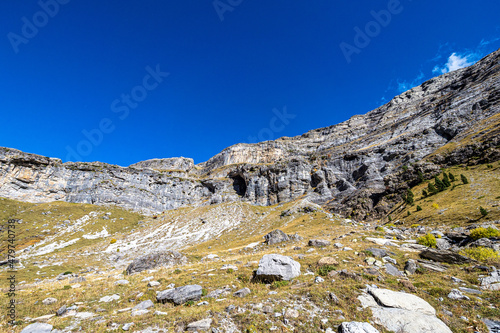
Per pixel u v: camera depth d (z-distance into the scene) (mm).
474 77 135750
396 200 83250
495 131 77000
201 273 22312
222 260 31047
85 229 103188
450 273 17422
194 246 77250
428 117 131500
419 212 59188
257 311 12391
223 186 168625
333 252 25188
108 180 150375
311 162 158375
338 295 13914
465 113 108625
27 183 131625
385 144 131125
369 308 12539
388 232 36844
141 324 12055
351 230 43031
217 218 113062
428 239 26953
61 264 60000
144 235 97562
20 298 18016
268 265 19078
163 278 21547
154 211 148500
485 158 69938
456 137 97938
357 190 110000
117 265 55562
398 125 154000
